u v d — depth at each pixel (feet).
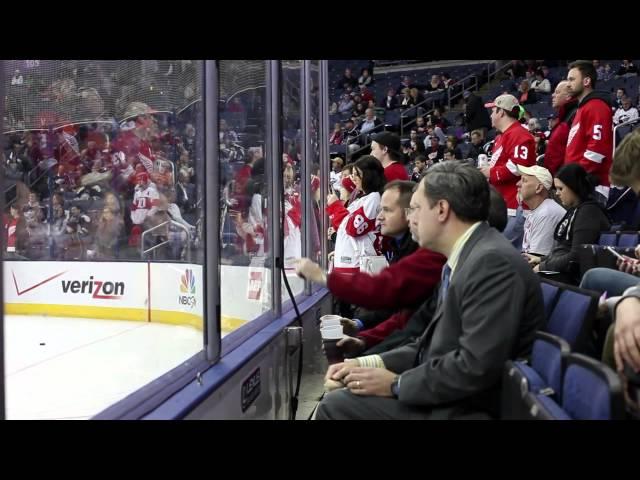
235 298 7.85
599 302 5.07
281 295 9.57
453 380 4.53
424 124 45.34
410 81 52.95
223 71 7.29
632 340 3.87
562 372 3.50
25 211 11.37
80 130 9.07
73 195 10.85
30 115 8.67
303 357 10.23
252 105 8.59
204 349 6.52
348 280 6.51
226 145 7.43
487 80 48.32
